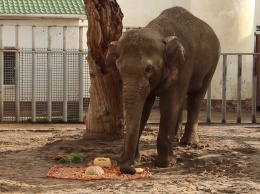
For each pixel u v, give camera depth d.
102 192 8.42
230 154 11.78
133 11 23.91
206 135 15.10
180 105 10.47
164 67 9.37
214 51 12.25
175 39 9.40
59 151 12.09
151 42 9.05
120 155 11.32
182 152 11.66
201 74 11.87
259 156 11.77
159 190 8.52
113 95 12.81
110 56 9.20
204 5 23.23
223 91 18.36
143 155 11.28
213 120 19.48
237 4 23.02
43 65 19.77
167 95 10.11
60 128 16.84
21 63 19.47
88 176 9.42
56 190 8.61
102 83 12.74
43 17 20.95
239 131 16.30
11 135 15.17
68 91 19.17
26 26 21.03
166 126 10.22
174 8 11.34
